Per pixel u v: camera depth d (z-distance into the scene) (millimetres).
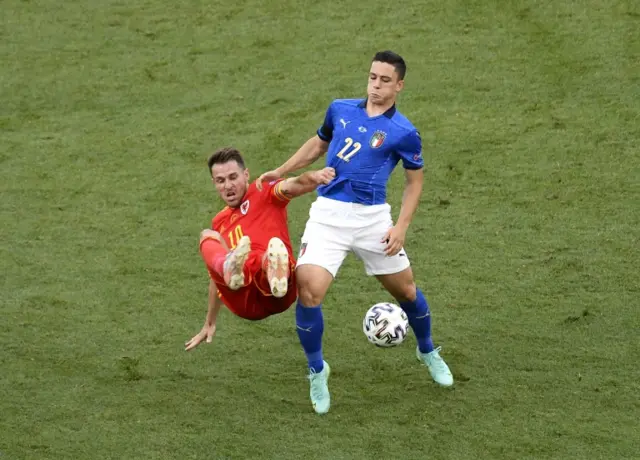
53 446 21703
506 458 20953
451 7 49125
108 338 26906
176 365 25438
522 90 42281
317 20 49125
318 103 42375
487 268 30422
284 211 22500
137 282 30266
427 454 21188
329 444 21656
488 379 24328
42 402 23562
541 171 36531
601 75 42812
